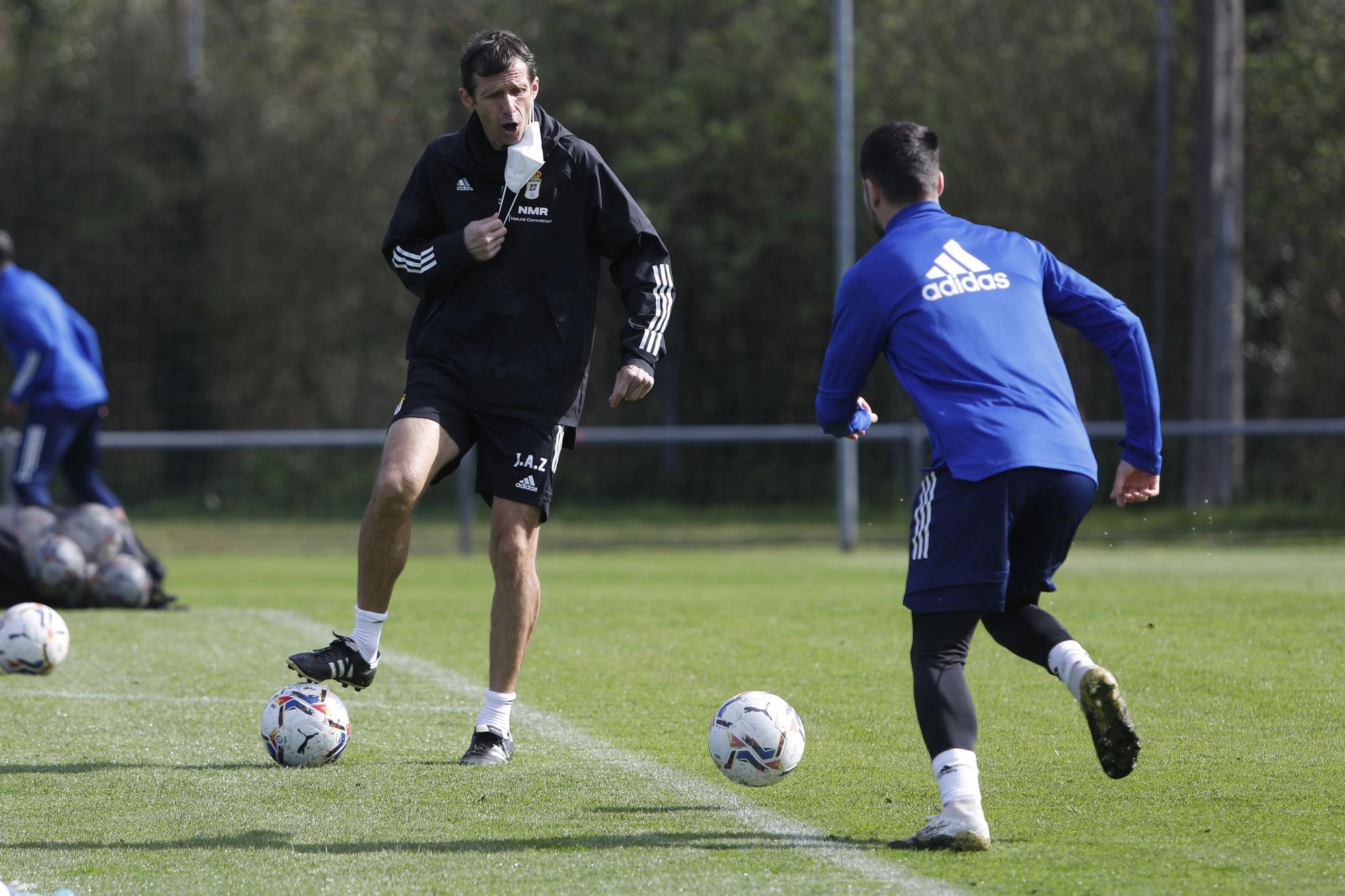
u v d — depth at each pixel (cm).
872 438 5300
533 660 2394
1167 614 2797
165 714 1928
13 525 3153
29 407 3791
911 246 1329
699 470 8256
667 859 1212
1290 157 7112
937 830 1227
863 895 1101
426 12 9612
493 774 1558
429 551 5500
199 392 9150
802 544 5606
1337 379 6619
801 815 1373
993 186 7556
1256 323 7112
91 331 4003
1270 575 3791
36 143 8956
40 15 9525
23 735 1781
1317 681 2067
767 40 8600
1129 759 1231
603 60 9275
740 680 2189
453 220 1709
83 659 2431
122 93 9081
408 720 1897
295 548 5834
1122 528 5516
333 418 9356
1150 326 7306
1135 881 1128
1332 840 1259
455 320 1700
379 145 9338
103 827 1330
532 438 1688
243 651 2539
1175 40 7331
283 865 1201
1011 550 1323
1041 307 1340
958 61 7806
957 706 1248
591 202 1722
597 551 5478
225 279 9112
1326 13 7169
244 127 9156
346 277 9269
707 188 8688
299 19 9731
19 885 1145
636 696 2064
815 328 8456
